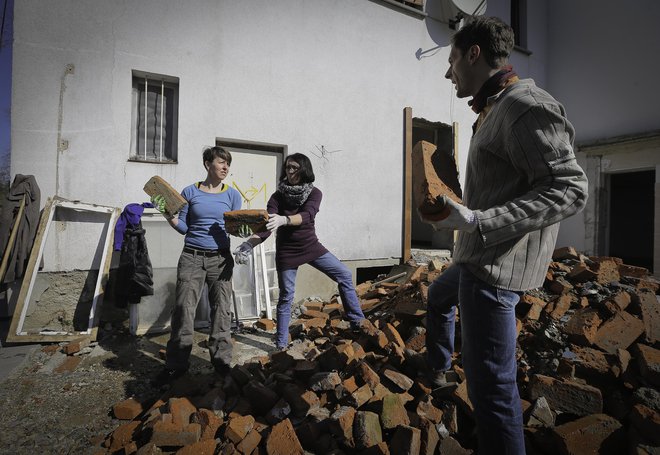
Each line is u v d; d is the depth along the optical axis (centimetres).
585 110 830
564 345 257
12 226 382
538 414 209
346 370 261
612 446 189
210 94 473
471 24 152
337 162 571
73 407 267
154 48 441
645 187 1124
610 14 784
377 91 606
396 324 332
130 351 365
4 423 246
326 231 566
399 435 198
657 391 213
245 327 434
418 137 786
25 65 387
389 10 615
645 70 736
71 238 405
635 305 285
